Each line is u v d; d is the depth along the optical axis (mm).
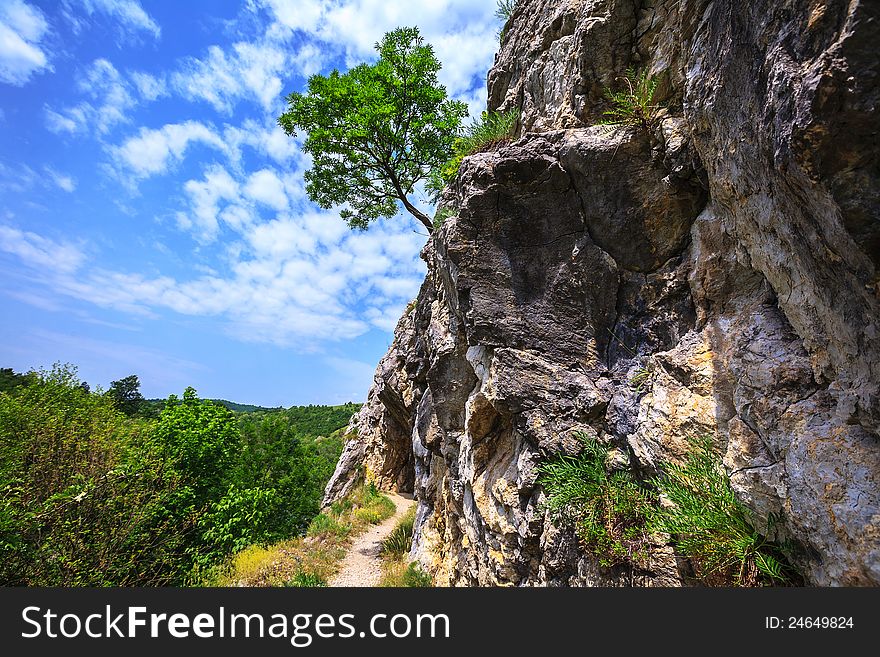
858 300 2129
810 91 1856
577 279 4750
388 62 11812
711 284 3654
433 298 9477
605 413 4270
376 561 11109
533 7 7578
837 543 2162
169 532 10953
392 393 15781
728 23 2781
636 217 4340
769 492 2613
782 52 2148
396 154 12602
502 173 4910
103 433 11977
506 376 4926
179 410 13586
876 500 2059
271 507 14289
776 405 2705
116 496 9516
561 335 4824
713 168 3400
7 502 7844
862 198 1829
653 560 3391
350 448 24562
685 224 4102
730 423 3002
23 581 7508
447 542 7961
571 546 4176
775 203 2580
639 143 4277
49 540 8031
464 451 7035
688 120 3588
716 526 2805
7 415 10984
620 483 3900
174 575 10180
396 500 18438
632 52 4930
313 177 12641
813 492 2311
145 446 11844
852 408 2252
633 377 4219
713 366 3312
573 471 4129
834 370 2447
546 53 6414
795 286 2680
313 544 12570
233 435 14664
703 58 3338
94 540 8852
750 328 3141
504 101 8188
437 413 7973
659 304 4246
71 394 13641
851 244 1964
